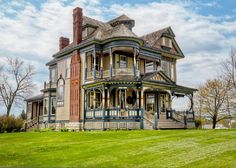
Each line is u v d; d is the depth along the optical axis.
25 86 53.38
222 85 40.81
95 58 28.08
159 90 28.86
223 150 11.93
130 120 24.77
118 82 25.50
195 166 9.84
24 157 13.00
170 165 10.14
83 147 14.53
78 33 31.41
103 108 25.25
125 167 10.19
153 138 16.17
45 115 35.47
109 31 29.64
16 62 52.88
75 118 29.23
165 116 28.58
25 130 35.47
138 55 29.30
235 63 40.16
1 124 31.53
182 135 16.89
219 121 42.75
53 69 37.28
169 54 34.34
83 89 29.05
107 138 17.61
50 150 14.41
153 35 34.72
